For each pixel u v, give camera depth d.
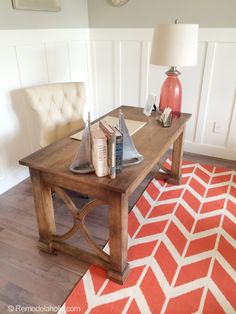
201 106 2.84
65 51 2.78
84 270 1.54
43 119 2.06
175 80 1.98
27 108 2.40
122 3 2.77
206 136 2.96
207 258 1.61
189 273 1.51
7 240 1.78
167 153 3.02
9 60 2.15
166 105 2.06
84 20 2.97
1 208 2.10
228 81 2.63
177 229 1.85
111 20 2.91
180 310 1.31
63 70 2.81
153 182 2.43
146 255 1.63
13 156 2.36
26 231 1.86
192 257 1.62
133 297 1.38
